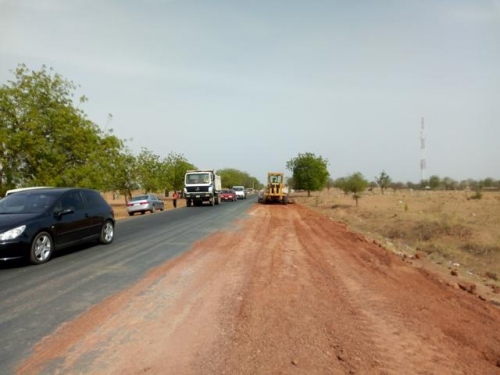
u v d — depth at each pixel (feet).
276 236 47.16
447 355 14.89
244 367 13.12
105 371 12.64
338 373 12.94
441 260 46.29
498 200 131.13
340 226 65.98
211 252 34.47
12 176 77.71
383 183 240.12
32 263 29.14
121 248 36.76
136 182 154.81
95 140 88.33
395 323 18.02
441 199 148.36
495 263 45.06
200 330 16.26
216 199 131.03
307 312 18.99
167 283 23.62
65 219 32.68
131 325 16.67
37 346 14.47
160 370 12.77
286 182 139.74
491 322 19.60
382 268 31.09
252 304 19.90
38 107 80.69
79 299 20.31
